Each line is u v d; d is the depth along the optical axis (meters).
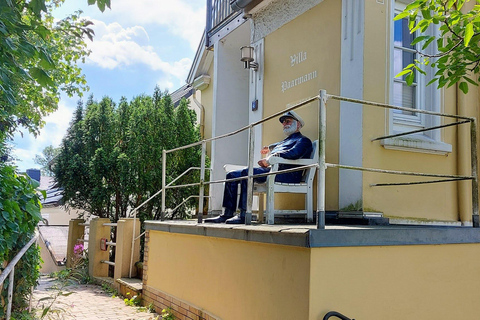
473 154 4.75
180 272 6.11
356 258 3.95
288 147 5.80
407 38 6.18
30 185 4.85
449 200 6.00
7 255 4.52
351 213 5.46
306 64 6.69
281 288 4.06
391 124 5.66
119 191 10.24
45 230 14.62
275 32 7.49
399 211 5.58
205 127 11.91
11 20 3.30
